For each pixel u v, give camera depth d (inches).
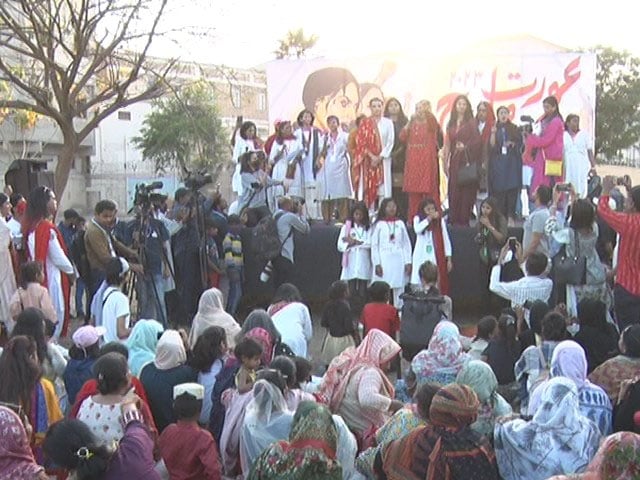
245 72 1343.5
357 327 337.4
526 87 762.8
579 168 531.2
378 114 503.2
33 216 342.0
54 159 1379.2
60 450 152.1
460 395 165.6
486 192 491.5
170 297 431.5
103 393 201.3
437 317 323.3
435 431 166.7
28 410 200.8
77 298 437.4
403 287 432.1
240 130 544.4
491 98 770.8
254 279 465.4
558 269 345.4
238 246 446.3
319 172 535.8
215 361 249.8
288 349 273.1
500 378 269.3
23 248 341.1
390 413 229.6
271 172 537.6
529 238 393.7
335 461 152.6
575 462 184.5
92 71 568.7
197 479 198.7
